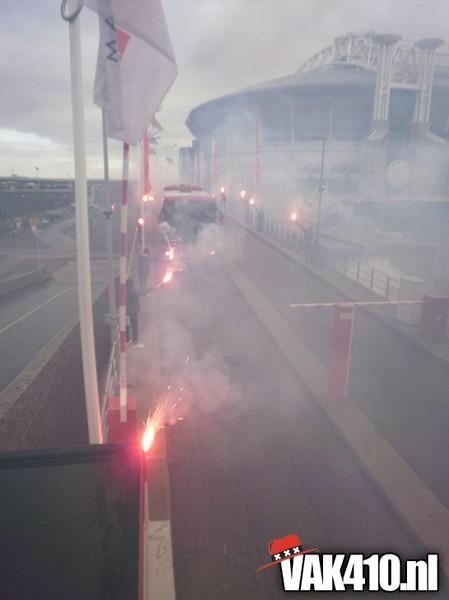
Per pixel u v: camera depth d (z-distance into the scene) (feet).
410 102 329.31
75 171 12.89
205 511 20.18
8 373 24.90
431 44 302.86
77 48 12.10
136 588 5.45
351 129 345.10
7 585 5.51
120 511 6.60
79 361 27.50
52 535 6.18
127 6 13.17
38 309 51.52
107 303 40.19
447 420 28.04
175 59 13.74
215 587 16.42
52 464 7.57
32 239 237.04
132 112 13.99
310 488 21.77
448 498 20.93
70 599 5.39
